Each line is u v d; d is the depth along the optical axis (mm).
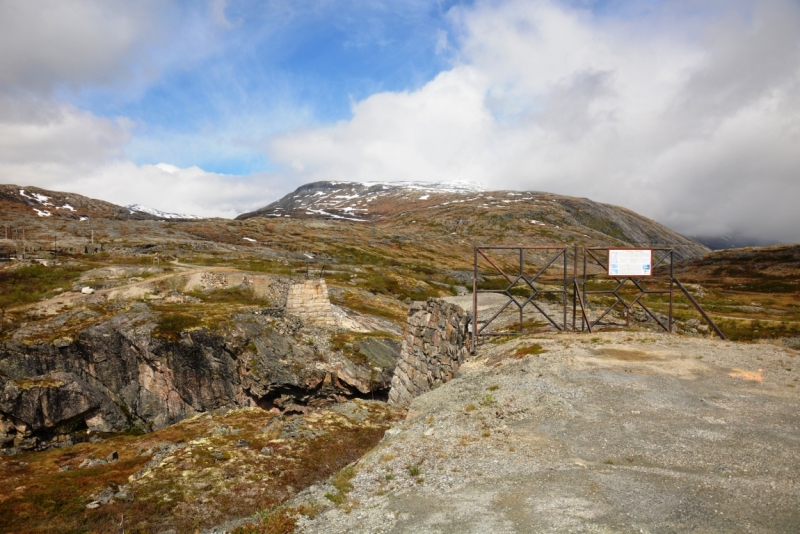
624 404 15508
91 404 41031
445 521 9852
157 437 31438
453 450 13727
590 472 11281
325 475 21719
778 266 110562
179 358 46094
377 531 9922
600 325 33938
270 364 45031
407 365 32344
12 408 37125
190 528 17250
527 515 9617
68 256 89812
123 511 18422
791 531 8320
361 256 151000
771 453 11562
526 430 14289
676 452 11992
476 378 20719
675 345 23531
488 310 43500
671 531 8578
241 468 22375
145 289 62656
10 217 143500
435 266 151125
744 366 19500
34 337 44906
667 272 130625
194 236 144750
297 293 55562
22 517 18125
